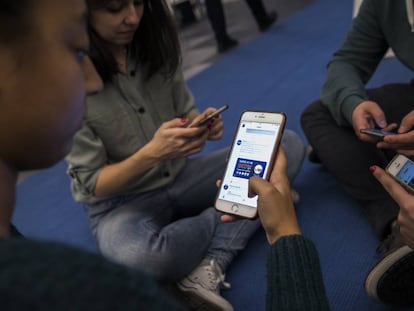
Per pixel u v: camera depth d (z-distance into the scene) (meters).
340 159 1.13
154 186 1.10
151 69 1.01
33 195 1.59
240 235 1.08
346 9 3.24
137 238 0.96
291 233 0.56
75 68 0.28
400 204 0.66
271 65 2.46
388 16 1.12
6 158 0.29
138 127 1.01
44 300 0.17
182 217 1.20
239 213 0.78
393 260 0.79
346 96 1.12
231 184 0.81
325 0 3.61
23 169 0.31
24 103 0.26
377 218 1.04
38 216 1.47
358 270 1.01
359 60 1.24
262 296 1.00
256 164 0.79
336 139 1.18
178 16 3.55
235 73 2.45
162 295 0.21
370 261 1.03
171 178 1.12
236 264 1.11
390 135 0.89
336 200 1.26
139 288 0.20
